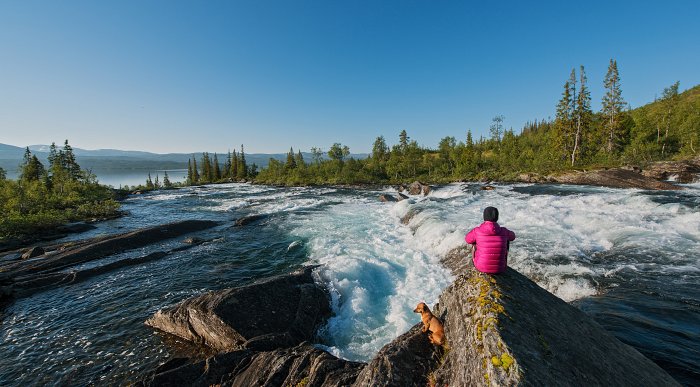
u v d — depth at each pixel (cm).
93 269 1439
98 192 5009
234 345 841
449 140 8906
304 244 1778
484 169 6400
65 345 916
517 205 2231
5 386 759
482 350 352
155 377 671
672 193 2472
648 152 5153
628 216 1620
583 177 3756
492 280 469
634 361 413
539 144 7850
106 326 1009
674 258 1067
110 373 795
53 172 6212
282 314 916
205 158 11181
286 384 603
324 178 7450
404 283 1177
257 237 1998
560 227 1523
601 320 704
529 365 315
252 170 11600
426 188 3816
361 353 821
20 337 962
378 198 3706
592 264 1077
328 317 997
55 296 1230
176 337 940
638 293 843
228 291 952
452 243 1438
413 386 449
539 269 1077
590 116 5506
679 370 528
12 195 3459
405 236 1855
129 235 1894
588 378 336
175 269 1479
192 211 3372
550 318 416
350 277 1180
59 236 2264
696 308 739
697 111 5506
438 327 517
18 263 1541
